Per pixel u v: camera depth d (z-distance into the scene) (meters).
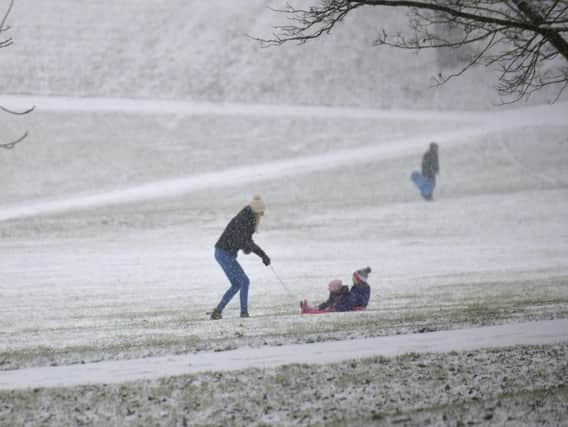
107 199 169.12
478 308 60.72
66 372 38.69
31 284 91.44
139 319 63.56
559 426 28.73
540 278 88.81
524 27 43.19
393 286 83.75
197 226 141.88
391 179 181.88
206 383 35.50
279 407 31.70
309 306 70.44
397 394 33.31
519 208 152.38
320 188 174.88
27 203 171.12
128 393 33.97
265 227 139.88
